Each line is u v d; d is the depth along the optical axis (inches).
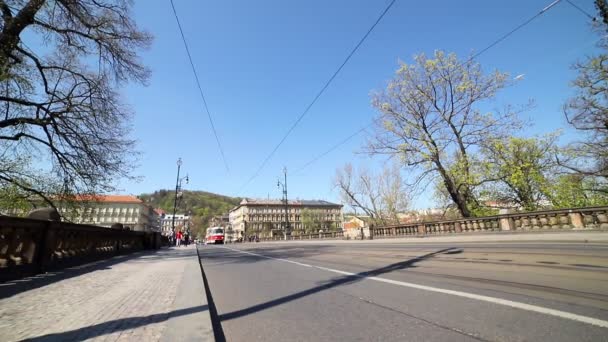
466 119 940.6
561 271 228.5
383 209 1576.0
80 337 108.1
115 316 137.0
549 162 962.1
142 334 111.5
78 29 550.6
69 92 574.2
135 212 3764.8
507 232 669.9
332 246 804.6
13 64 462.3
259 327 137.2
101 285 222.1
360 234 1248.2
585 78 771.4
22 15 450.6
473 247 474.0
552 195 925.2
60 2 501.7
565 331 112.6
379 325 131.1
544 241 506.6
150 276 270.2
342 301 176.9
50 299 174.2
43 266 284.4
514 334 112.5
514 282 199.8
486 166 918.4
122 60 588.7
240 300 195.9
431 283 211.5
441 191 1090.1
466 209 934.4
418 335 116.7
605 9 487.8
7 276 236.4
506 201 1022.4
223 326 140.9
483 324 124.3
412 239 946.1
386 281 228.7
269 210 4640.8
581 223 552.4
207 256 639.1
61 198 574.9
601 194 894.4
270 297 200.1
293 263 406.3
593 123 799.7
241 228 4537.4
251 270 354.0
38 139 544.1
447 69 935.0
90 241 426.3
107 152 584.4
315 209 4790.8
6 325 122.8
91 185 574.6
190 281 239.1
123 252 598.9
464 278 223.9
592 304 143.7
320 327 132.9
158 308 151.5
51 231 296.4
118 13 566.3
